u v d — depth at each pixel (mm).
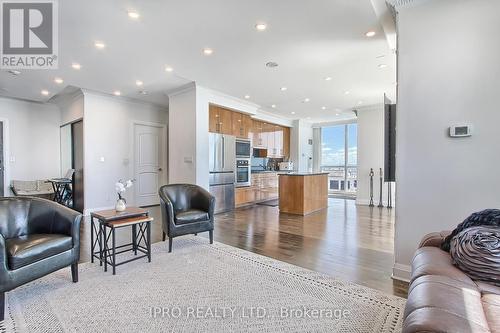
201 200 3668
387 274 2596
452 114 2248
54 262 2221
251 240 3695
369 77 4508
